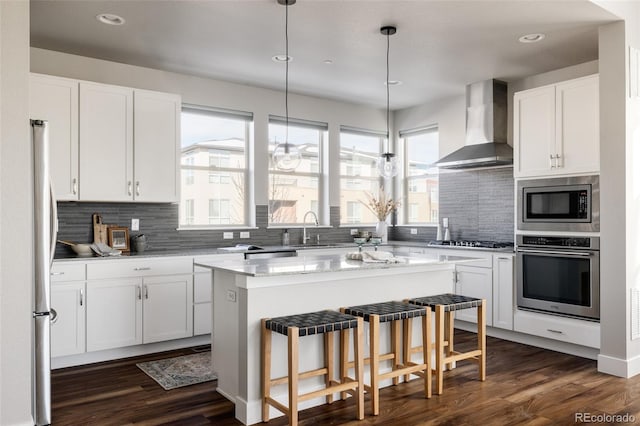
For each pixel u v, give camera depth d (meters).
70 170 4.06
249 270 2.90
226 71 4.96
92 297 3.91
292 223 6.02
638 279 3.73
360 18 3.62
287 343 2.93
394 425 2.81
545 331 4.32
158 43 4.15
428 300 3.51
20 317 2.58
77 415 2.95
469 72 5.02
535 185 4.38
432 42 4.13
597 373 3.72
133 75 4.72
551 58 4.57
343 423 2.85
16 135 2.58
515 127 4.54
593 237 3.94
